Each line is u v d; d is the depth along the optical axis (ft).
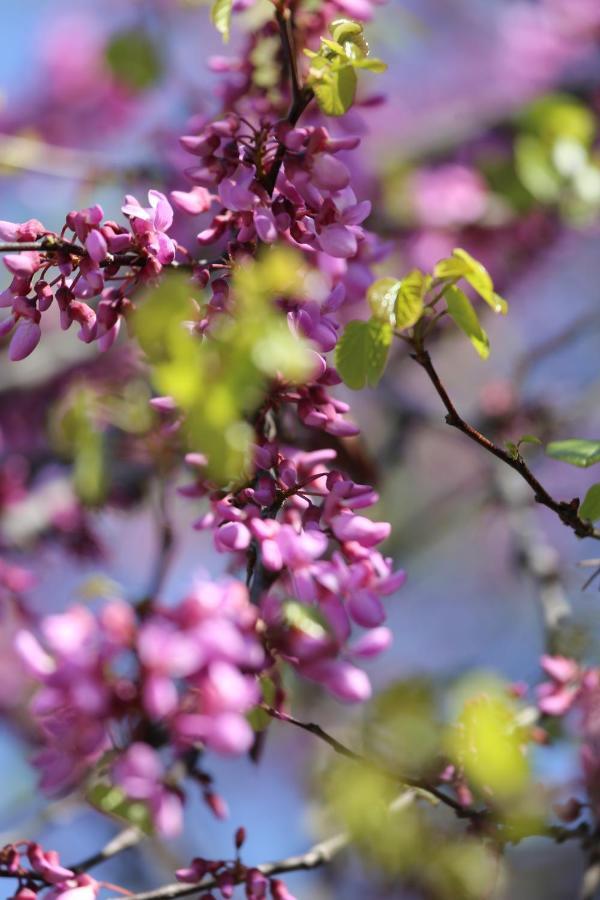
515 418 29.73
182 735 10.11
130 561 38.40
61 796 16.92
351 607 11.41
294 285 11.62
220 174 13.07
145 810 14.06
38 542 25.88
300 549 11.59
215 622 9.95
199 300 11.83
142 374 22.63
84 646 9.87
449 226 30.66
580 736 17.33
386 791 16.51
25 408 27.96
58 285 12.28
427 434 39.45
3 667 28.19
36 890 13.01
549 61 40.11
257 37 15.30
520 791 15.31
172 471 20.98
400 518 38.99
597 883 16.80
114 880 28.71
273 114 15.23
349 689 11.02
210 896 13.97
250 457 12.21
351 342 12.60
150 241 12.09
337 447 17.56
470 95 46.60
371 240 14.99
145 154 29.60
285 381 12.21
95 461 22.02
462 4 49.03
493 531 44.04
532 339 42.11
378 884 19.22
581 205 28.50
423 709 17.03
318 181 12.32
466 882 17.11
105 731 9.95
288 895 14.14
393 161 31.19
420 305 12.39
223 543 11.68
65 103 38.93
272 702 13.56
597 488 13.73
